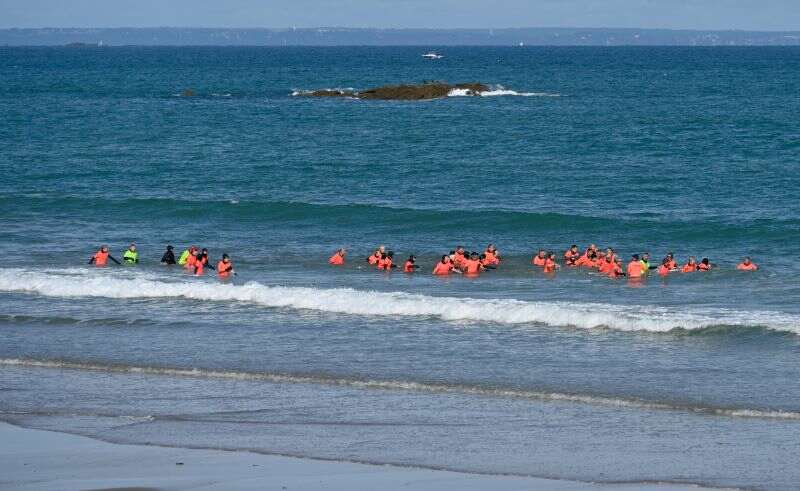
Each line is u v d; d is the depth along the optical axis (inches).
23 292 4244.6
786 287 4291.3
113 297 4148.6
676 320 3526.1
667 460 2315.5
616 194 6958.7
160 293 4160.9
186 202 6397.6
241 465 2292.1
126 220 6038.4
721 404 2726.4
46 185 7401.6
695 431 2524.6
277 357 3245.6
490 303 3816.4
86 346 3410.4
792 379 2938.0
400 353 3272.6
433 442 2455.7
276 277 4603.8
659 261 4970.5
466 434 2516.0
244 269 4781.0
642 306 3897.6
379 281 4510.3
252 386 2955.2
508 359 3184.1
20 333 3595.0
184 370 3115.2
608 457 2338.8
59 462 2311.8
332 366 3132.4
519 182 7500.0
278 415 2684.5
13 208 6323.8
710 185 7263.8
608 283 4439.0
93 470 2252.7
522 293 4224.9
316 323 3690.9
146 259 4990.2
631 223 5762.8
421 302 3843.5
